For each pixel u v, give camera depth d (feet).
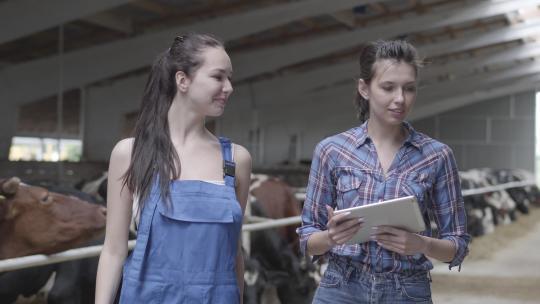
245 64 51.39
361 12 45.96
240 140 72.59
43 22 30.35
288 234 21.26
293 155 82.28
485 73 80.38
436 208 6.73
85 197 13.85
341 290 6.75
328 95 71.41
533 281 23.32
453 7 47.37
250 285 15.67
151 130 5.71
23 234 9.69
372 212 5.94
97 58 39.78
